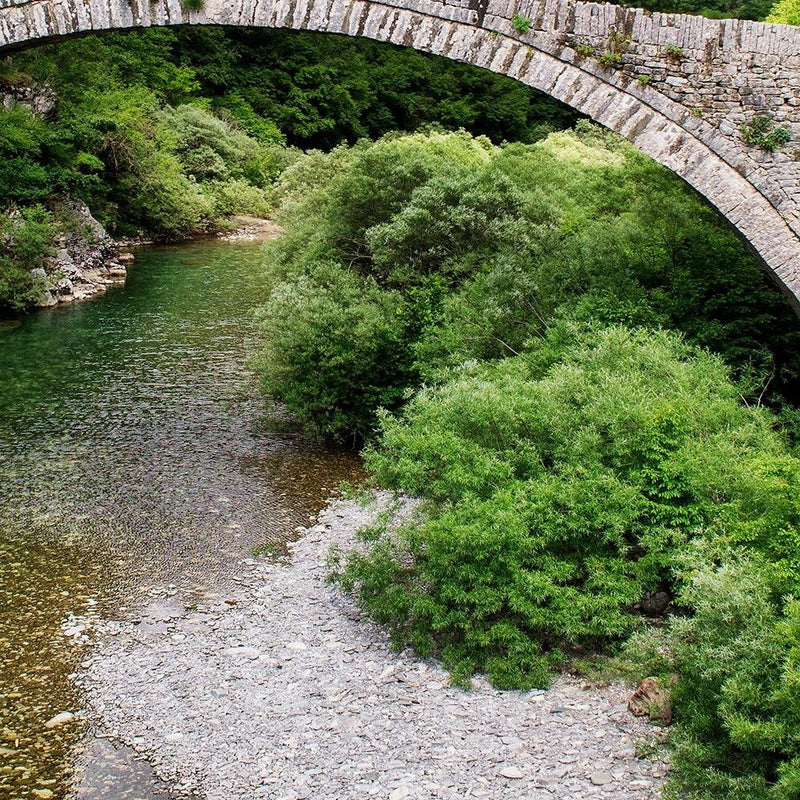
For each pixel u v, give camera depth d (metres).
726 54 13.34
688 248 15.80
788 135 13.36
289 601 10.60
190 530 12.52
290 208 22.75
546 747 7.79
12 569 11.31
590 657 9.12
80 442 15.73
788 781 6.09
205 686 8.91
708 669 7.02
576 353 11.83
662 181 17.20
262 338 22.81
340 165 25.38
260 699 8.67
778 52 13.22
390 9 14.04
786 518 8.40
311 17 14.20
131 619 10.20
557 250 16.03
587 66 13.70
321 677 9.02
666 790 6.95
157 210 38.94
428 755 7.77
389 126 64.94
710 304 14.63
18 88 31.66
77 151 33.16
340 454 15.70
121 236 38.62
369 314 15.67
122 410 17.47
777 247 13.65
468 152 24.53
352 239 18.61
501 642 9.20
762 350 14.02
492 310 14.13
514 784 7.34
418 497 10.66
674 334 13.40
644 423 9.84
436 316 15.56
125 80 47.34
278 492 13.93
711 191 13.73
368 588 9.98
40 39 14.57
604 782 7.29
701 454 9.41
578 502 9.28
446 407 10.37
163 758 7.87
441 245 17.23
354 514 13.12
